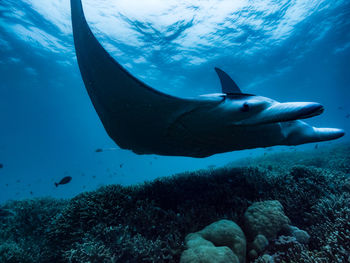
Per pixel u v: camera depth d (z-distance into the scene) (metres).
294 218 3.06
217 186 3.89
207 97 2.45
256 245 2.45
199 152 3.17
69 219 3.54
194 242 2.36
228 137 2.60
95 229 3.04
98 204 3.50
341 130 3.11
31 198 6.70
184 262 2.12
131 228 2.97
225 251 2.14
